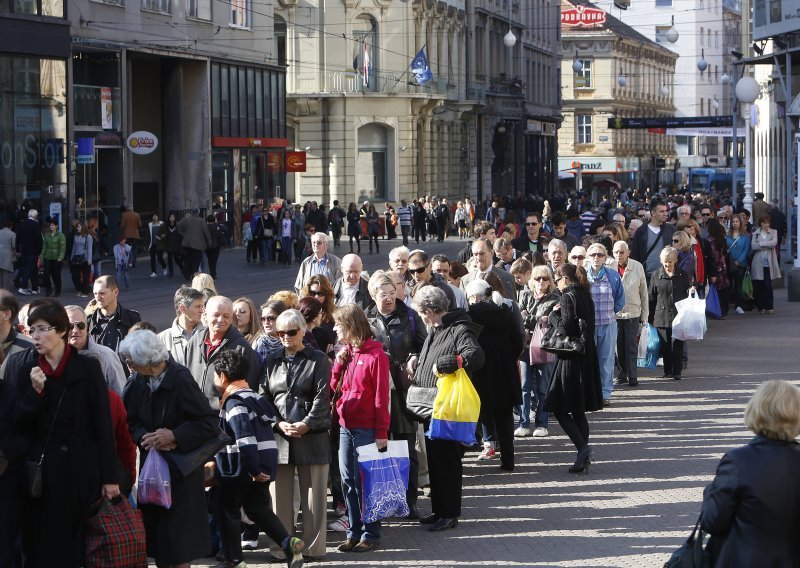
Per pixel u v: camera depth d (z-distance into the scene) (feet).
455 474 46.44
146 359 37.27
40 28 160.56
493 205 244.42
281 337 43.09
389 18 271.28
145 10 189.16
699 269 92.48
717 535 28.45
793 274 124.98
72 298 132.36
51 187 165.27
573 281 55.16
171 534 37.50
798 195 125.39
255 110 228.63
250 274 163.53
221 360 40.98
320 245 74.49
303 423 42.32
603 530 45.75
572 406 54.85
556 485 53.11
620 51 489.26
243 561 41.57
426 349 47.34
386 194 274.57
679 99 600.39
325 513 43.37
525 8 383.45
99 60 183.01
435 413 45.88
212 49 211.82
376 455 43.70
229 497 40.98
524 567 41.24
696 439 61.72
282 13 258.37
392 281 50.42
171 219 160.45
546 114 412.16
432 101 281.74
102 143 178.70
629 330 78.43
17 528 35.78
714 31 625.41
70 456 35.65
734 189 198.49
